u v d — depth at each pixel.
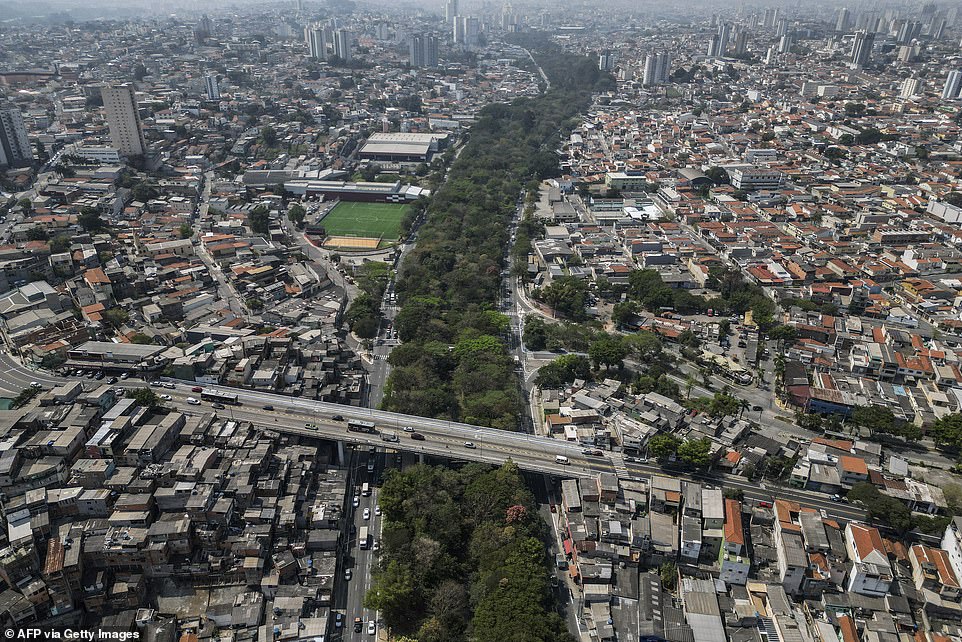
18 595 191.12
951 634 196.75
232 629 197.88
